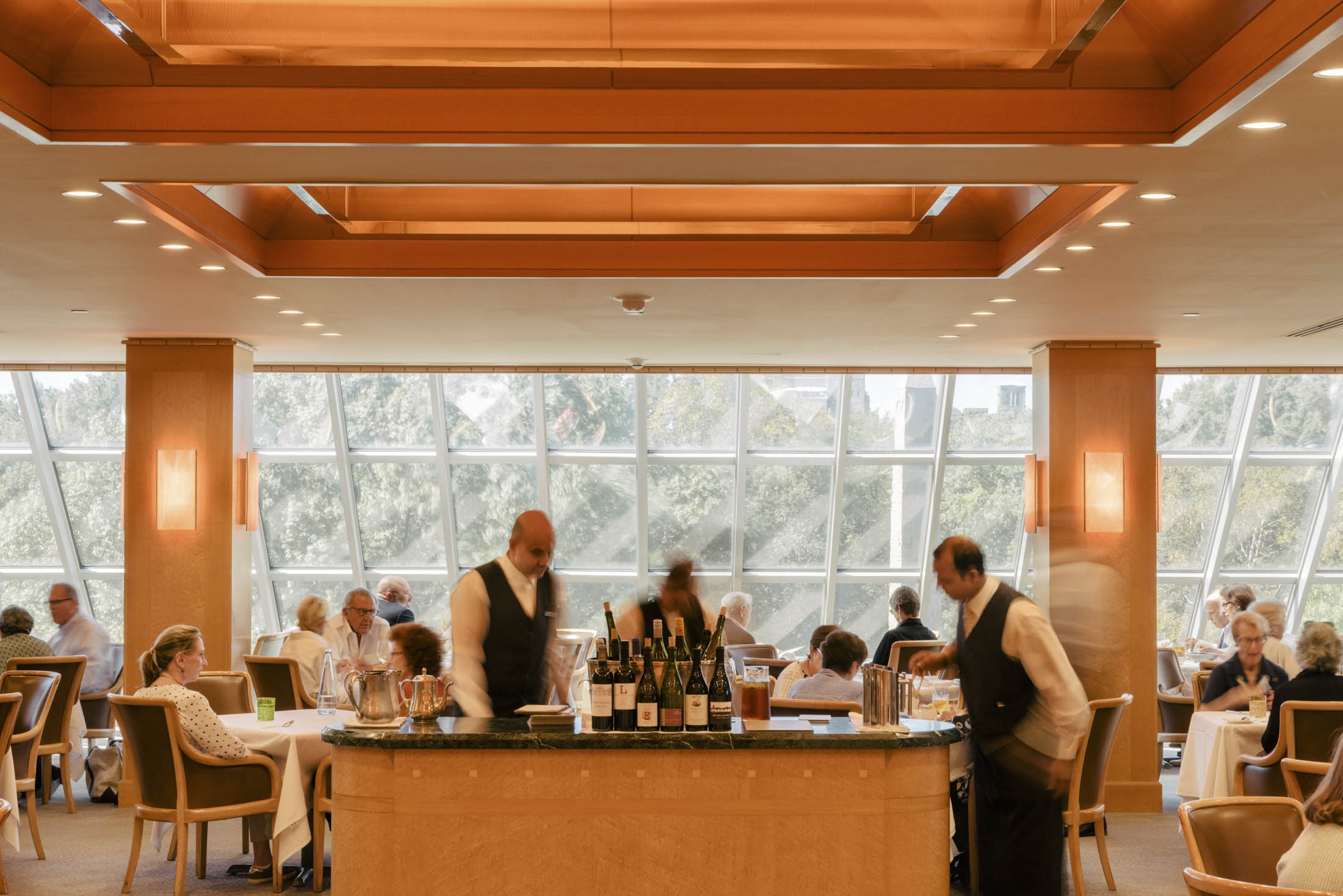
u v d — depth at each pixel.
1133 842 7.71
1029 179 4.59
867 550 12.52
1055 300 7.15
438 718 4.70
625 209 6.32
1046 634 4.90
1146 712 8.73
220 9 3.82
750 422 12.24
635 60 3.97
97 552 12.82
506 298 7.10
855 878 4.37
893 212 6.31
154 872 6.80
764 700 4.66
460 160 4.36
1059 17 3.76
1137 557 8.79
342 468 12.33
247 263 6.10
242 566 9.06
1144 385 8.88
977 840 5.11
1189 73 3.95
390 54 3.94
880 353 9.68
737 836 4.35
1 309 7.59
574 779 4.34
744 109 4.12
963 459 12.25
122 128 4.07
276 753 6.36
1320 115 3.82
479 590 5.01
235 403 8.95
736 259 6.34
